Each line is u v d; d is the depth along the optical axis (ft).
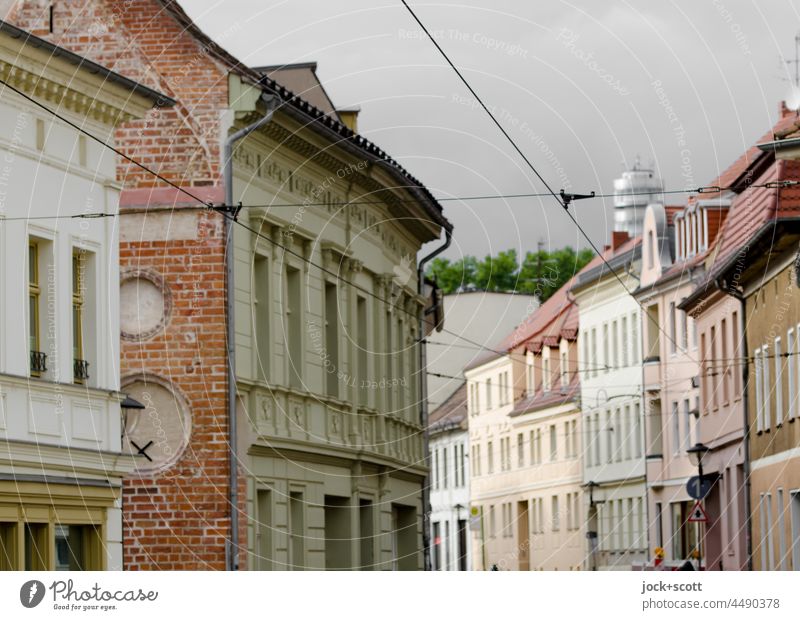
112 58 130.82
